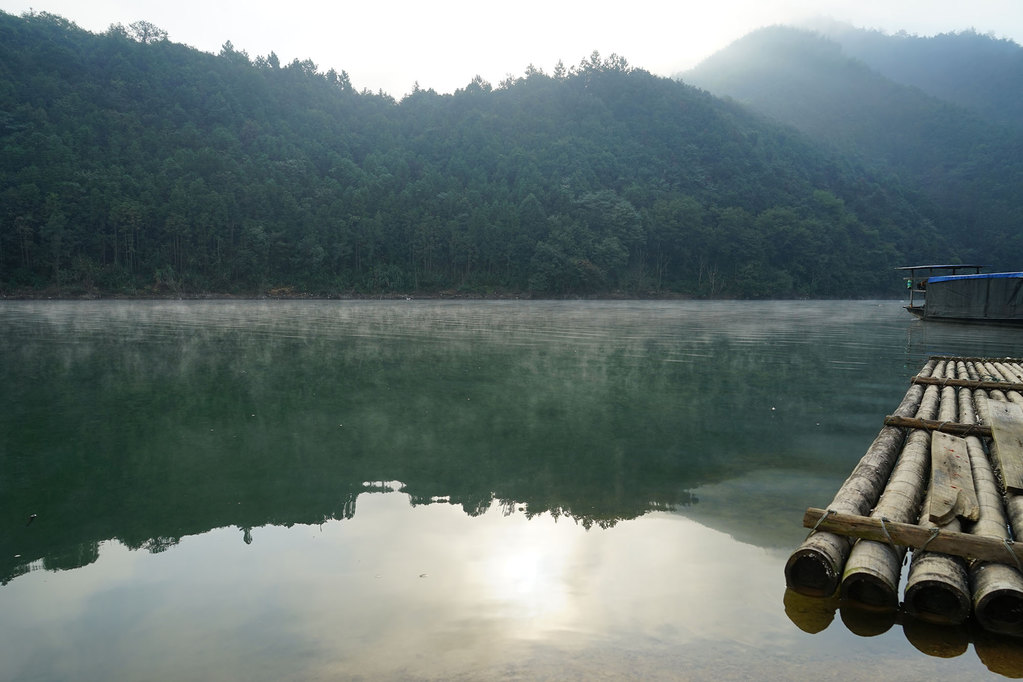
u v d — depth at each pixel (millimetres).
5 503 5309
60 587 3807
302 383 11625
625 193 124750
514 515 5105
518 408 9531
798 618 3516
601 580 3953
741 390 11258
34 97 101500
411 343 19469
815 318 38938
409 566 4121
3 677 2885
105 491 5637
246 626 3352
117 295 76438
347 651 3100
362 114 162125
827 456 7016
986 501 4621
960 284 31328
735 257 112875
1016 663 3096
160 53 133625
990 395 10195
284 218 94188
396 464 6555
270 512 5141
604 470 6418
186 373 12758
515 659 3039
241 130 122688
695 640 3250
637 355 16562
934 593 3553
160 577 3941
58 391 10633
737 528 4871
